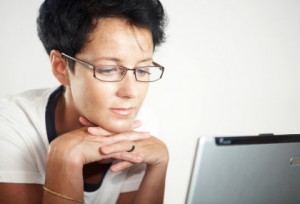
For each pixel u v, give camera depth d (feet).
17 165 2.94
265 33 5.26
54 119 3.10
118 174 3.16
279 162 2.13
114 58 2.38
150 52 2.52
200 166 1.95
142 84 2.57
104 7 2.32
